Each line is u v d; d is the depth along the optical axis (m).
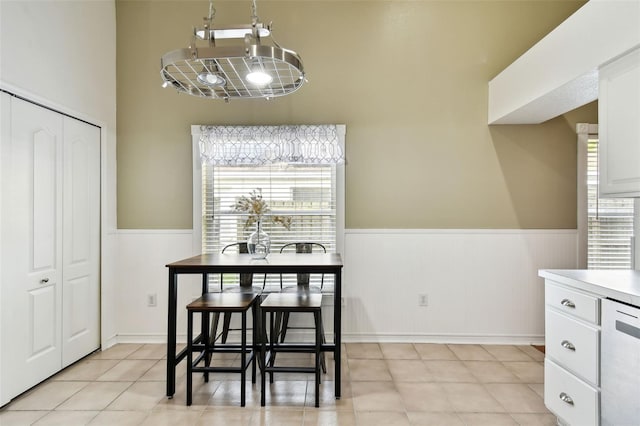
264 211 3.23
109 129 3.63
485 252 3.71
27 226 2.70
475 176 3.71
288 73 2.45
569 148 3.69
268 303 2.58
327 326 3.71
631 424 1.64
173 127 3.74
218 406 2.51
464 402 2.57
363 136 3.73
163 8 3.73
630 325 1.65
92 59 3.37
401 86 3.73
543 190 3.70
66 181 3.09
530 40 3.68
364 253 3.73
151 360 3.29
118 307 3.74
